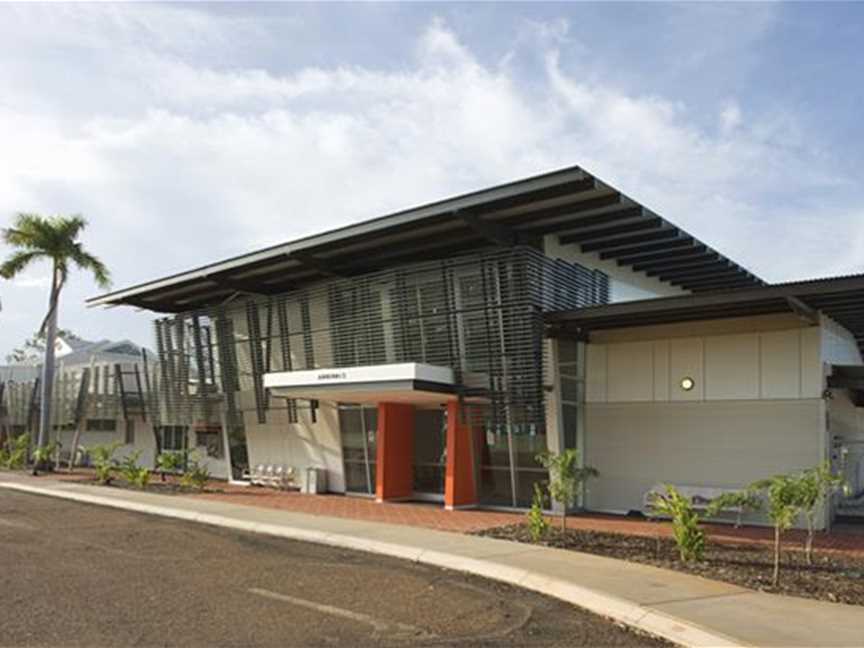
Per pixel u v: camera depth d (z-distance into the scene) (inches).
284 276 891.4
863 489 757.9
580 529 571.8
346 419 874.8
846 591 360.8
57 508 704.4
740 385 637.9
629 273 817.5
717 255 770.8
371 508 718.5
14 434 1550.2
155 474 1122.7
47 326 1193.4
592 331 719.1
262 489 929.5
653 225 666.2
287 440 951.6
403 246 752.3
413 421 813.2
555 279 690.2
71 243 1190.3
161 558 448.8
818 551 489.1
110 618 305.4
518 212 637.3
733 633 280.2
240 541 521.0
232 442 1033.5
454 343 716.0
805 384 605.9
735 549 492.7
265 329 944.3
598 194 590.9
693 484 650.8
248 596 350.3
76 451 1278.3
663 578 379.6
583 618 317.4
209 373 1023.6
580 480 548.7
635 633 295.6
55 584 369.7
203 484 924.0
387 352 778.8
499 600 347.9
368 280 797.9
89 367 1306.6
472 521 621.9
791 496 391.9
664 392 675.4
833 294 525.7
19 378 1695.4
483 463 732.0
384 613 321.1
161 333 1103.6
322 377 719.1
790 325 617.0
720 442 643.5
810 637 276.4
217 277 884.0
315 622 305.1
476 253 702.5
